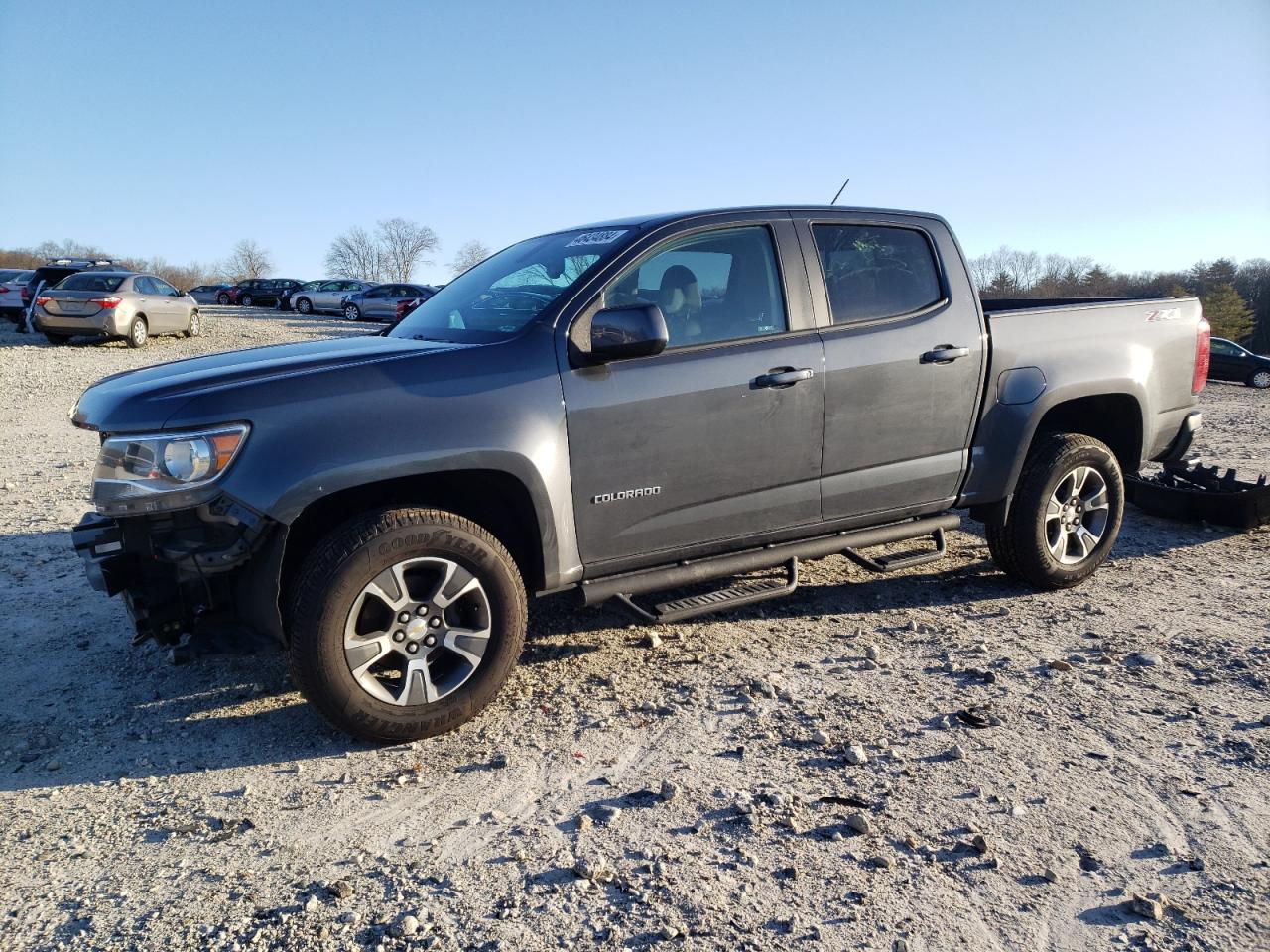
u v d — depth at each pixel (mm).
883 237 4445
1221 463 8930
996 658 4059
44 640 4395
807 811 2885
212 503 3074
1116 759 3176
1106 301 5148
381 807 2980
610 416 3611
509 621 3488
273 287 43906
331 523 3484
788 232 4164
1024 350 4656
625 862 2648
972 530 6285
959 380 4453
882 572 4336
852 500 4293
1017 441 4641
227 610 3338
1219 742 3279
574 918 2410
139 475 3088
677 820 2854
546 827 2838
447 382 3379
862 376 4164
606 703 3689
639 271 3809
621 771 3168
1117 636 4305
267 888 2566
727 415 3850
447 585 3373
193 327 22781
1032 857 2635
